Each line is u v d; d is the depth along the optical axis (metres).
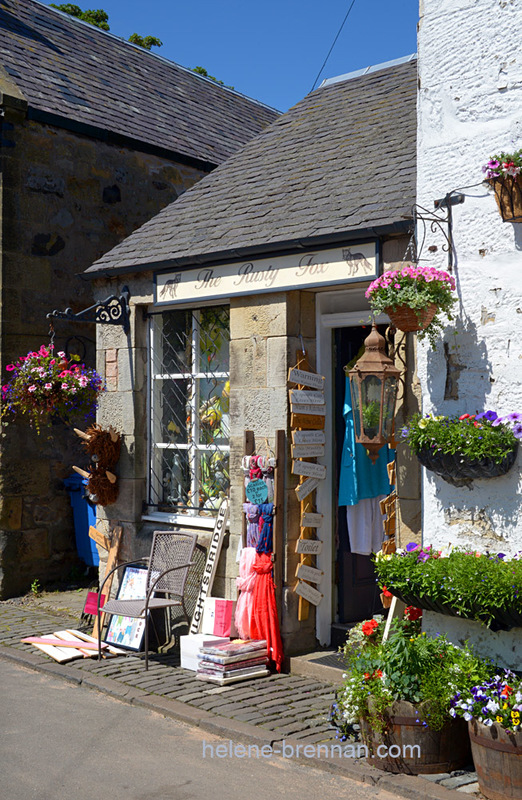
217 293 7.23
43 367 7.97
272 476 6.75
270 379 6.87
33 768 4.77
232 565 7.07
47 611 8.84
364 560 7.34
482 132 5.11
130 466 8.14
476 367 5.08
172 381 8.10
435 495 5.20
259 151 9.00
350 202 6.62
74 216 10.23
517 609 4.33
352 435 6.93
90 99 11.02
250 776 4.66
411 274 5.04
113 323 8.08
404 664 4.70
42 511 9.94
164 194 11.35
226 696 5.95
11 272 9.58
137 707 5.86
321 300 7.00
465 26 5.21
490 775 4.20
